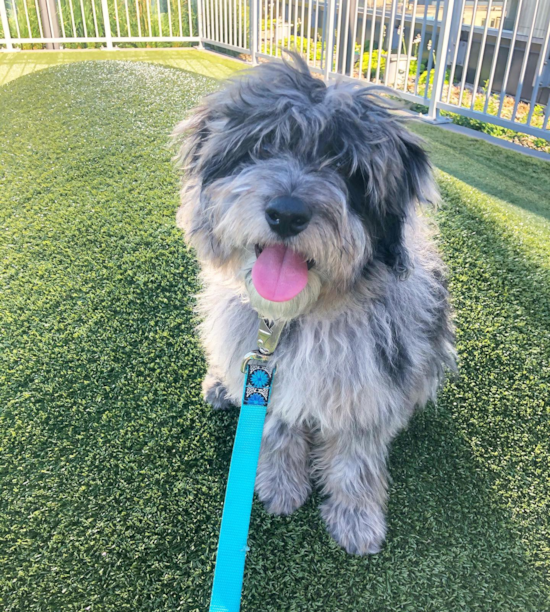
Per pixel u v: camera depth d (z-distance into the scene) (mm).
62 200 1031
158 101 1603
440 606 454
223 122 451
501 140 1475
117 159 1208
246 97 445
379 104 457
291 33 2422
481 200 1078
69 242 895
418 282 517
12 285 792
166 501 522
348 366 464
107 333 711
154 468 551
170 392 635
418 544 500
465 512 527
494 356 696
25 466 547
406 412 520
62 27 2609
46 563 468
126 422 597
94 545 483
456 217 991
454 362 625
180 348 693
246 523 391
